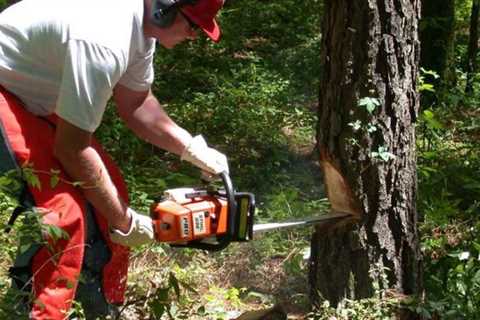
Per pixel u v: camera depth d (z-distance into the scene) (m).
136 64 4.27
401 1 4.39
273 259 6.05
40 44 3.94
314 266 4.80
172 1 3.96
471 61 11.34
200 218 4.08
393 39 4.41
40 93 4.08
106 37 3.78
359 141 4.48
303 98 11.36
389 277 4.65
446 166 7.35
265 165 8.44
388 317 4.56
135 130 4.52
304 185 8.05
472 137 8.73
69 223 3.94
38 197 3.92
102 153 4.36
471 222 6.00
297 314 5.26
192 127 9.61
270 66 12.99
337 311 4.57
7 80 4.05
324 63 4.55
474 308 4.57
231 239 4.18
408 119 4.55
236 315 5.07
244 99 10.60
